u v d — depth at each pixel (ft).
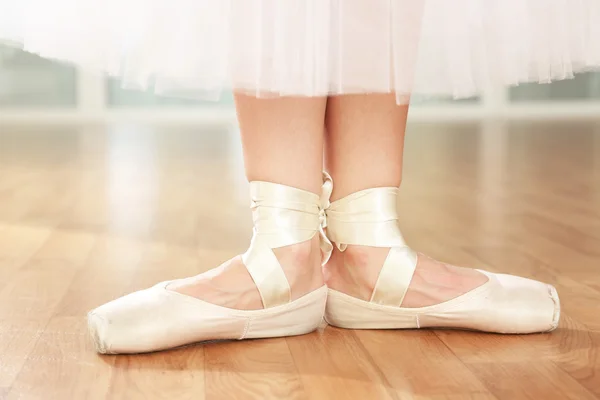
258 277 4.16
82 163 11.54
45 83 21.22
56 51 4.00
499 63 4.04
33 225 6.76
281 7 3.76
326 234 4.41
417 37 3.87
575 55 4.17
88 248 5.98
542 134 16.79
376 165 4.24
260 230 4.19
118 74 3.94
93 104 21.44
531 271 5.39
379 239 4.26
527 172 10.55
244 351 4.09
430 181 9.75
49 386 3.76
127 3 3.87
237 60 3.79
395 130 4.23
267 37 3.77
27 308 4.65
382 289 4.27
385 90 3.83
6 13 4.12
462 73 3.98
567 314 4.56
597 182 9.49
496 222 6.93
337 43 3.79
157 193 8.66
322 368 3.92
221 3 3.77
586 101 23.43
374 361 3.98
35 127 18.95
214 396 3.68
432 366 3.93
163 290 4.14
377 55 3.81
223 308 4.12
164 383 3.79
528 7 4.01
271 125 4.09
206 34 3.79
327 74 3.79
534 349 4.10
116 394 3.70
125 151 13.44
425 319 4.29
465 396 3.67
